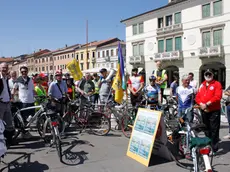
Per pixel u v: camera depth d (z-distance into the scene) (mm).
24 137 6793
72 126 8328
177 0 33969
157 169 4594
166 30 33750
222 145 6078
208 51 28797
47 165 4844
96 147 6004
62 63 74375
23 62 101688
